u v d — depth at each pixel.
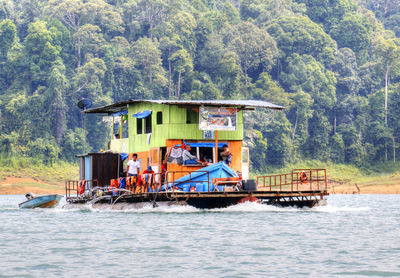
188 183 59.72
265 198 64.44
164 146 64.62
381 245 38.59
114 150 76.88
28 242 40.53
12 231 47.00
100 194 68.19
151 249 37.09
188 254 35.31
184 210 58.72
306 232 44.72
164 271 30.77
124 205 62.31
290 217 55.28
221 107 63.75
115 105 73.81
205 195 57.81
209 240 40.59
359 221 53.47
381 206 84.94
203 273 30.27
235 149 66.75
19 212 67.94
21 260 33.72
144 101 65.31
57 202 74.62
